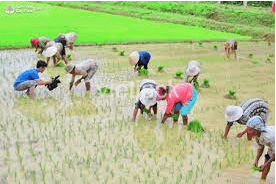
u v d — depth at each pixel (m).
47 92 11.53
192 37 25.75
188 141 8.67
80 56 17.12
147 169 7.27
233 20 36.31
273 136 6.78
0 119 9.30
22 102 10.55
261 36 29.88
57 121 9.38
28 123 9.15
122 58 17.20
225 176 7.19
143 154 7.90
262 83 14.47
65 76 13.41
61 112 9.98
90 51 18.55
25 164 7.18
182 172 7.24
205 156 7.99
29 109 10.07
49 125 9.11
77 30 24.41
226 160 7.87
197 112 10.59
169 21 33.84
